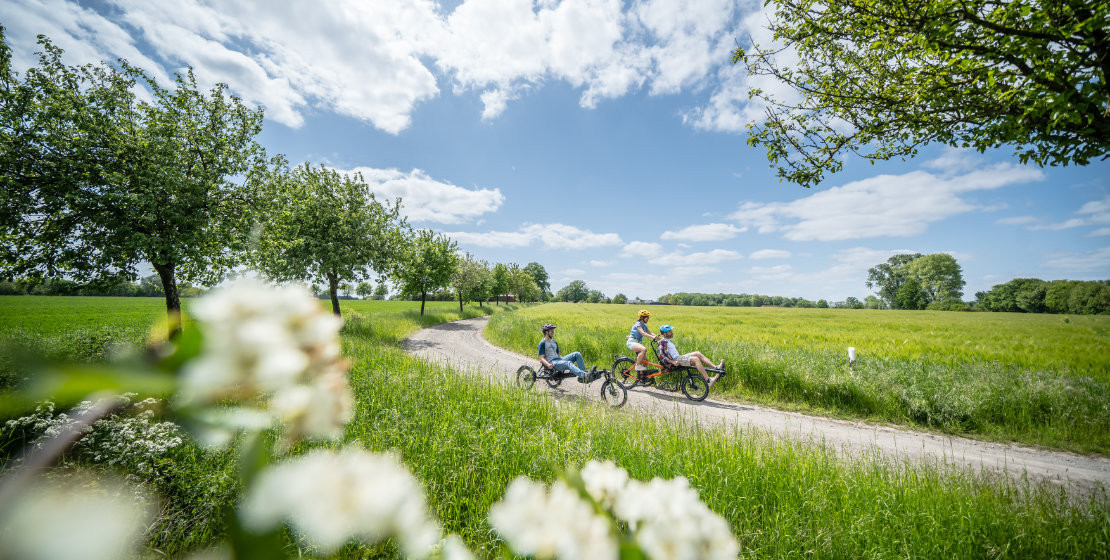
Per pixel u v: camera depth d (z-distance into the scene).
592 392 9.70
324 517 0.44
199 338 0.37
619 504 0.75
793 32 5.88
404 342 17.08
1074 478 5.60
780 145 6.54
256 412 0.40
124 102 10.92
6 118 9.11
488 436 5.17
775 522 3.89
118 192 9.79
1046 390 7.94
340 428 0.45
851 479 4.45
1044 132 4.46
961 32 4.54
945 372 9.45
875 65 5.89
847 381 8.89
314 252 17.75
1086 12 3.80
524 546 0.71
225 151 12.20
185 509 3.33
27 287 9.95
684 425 6.33
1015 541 3.67
